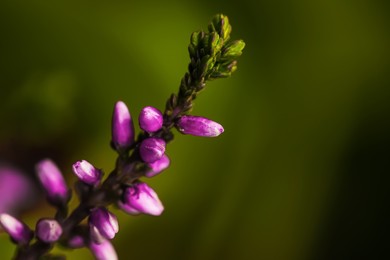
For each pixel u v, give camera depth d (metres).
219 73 0.10
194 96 0.10
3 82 0.14
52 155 0.14
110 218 0.10
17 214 0.14
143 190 0.10
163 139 0.10
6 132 0.14
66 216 0.10
